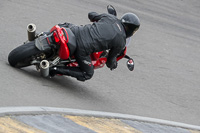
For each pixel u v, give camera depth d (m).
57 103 22.22
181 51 46.03
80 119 20.69
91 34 24.12
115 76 31.55
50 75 24.73
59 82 26.27
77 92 25.56
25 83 23.33
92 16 25.77
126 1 63.34
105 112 23.30
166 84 33.69
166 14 63.66
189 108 30.05
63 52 23.38
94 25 24.58
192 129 25.56
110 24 24.52
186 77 37.28
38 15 41.03
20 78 23.77
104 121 21.69
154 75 35.00
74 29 24.47
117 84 30.05
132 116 24.14
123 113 24.52
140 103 27.78
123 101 27.05
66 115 20.50
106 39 24.12
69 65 25.31
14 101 20.23
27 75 24.84
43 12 42.62
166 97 30.86
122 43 24.88
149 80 33.34
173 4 72.94
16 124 17.31
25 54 23.52
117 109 25.02
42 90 23.39
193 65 41.91
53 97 22.98
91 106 23.86
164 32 52.19
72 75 24.75
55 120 19.31
